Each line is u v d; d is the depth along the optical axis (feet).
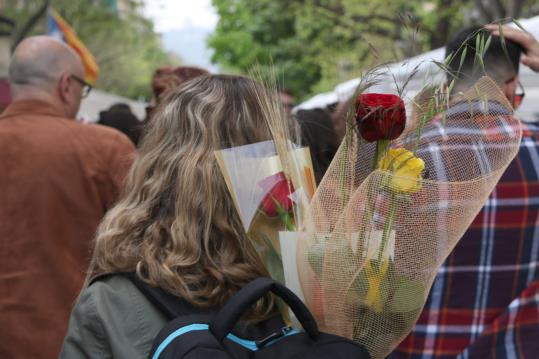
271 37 50.80
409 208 3.98
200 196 4.02
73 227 7.66
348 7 35.09
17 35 47.91
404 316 4.08
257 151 4.10
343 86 5.79
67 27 21.38
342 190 4.02
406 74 4.26
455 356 5.07
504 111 4.53
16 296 7.42
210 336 3.48
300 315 3.71
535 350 5.01
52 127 7.80
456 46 5.50
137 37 84.43
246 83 4.47
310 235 3.97
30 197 7.53
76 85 8.34
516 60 5.65
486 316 5.06
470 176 4.33
